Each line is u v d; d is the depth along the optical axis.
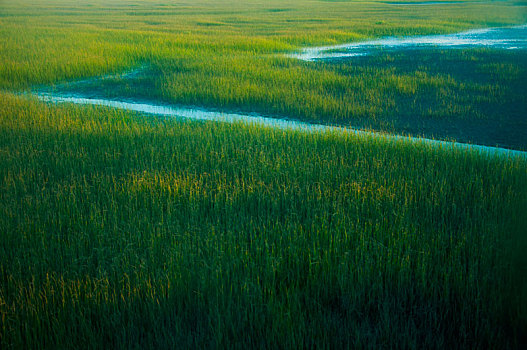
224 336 3.75
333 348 3.67
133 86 16.05
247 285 4.27
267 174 7.04
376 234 5.27
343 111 12.39
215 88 14.80
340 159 7.78
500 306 3.90
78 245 5.05
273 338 3.67
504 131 10.57
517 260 4.46
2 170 7.27
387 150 8.26
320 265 4.65
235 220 5.73
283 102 13.34
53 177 7.19
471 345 3.71
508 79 16.38
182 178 7.02
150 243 5.11
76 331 3.86
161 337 3.77
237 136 9.11
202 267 4.56
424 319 4.02
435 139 10.04
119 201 6.30
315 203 6.16
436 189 6.45
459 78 16.62
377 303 4.25
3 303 4.05
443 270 4.49
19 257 4.92
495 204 5.89
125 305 4.07
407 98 13.87
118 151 8.28
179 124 10.45
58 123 10.34
